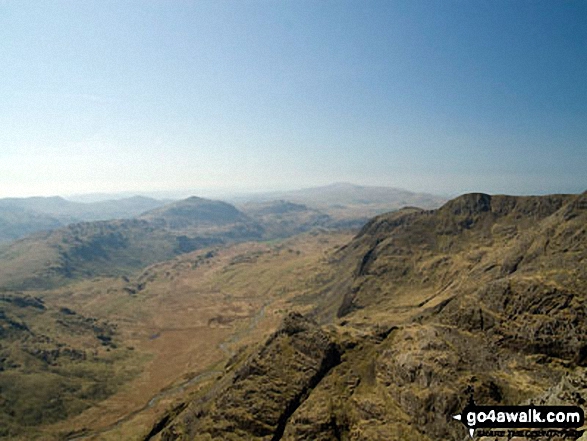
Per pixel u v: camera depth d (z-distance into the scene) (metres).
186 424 122.56
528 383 94.88
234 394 117.00
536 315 109.38
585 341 97.88
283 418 108.44
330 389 112.06
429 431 91.69
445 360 103.38
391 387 105.44
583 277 115.31
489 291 123.19
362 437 96.56
